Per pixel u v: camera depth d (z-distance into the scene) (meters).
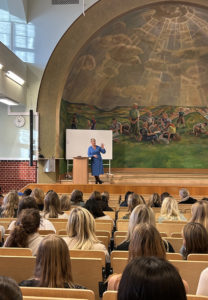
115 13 13.89
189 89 18.98
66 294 2.12
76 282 3.10
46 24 14.03
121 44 16.88
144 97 19.09
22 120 14.04
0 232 4.62
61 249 2.32
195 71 18.52
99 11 13.88
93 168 13.53
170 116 19.27
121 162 19.03
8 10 13.88
